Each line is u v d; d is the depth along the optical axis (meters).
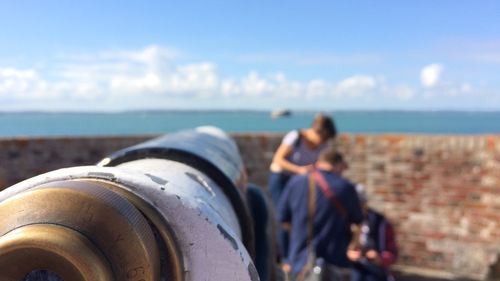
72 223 0.78
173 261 0.89
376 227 4.13
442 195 5.24
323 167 3.37
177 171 1.20
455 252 5.21
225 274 0.91
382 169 5.43
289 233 3.72
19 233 0.76
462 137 5.12
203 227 0.90
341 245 3.23
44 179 0.89
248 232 1.38
